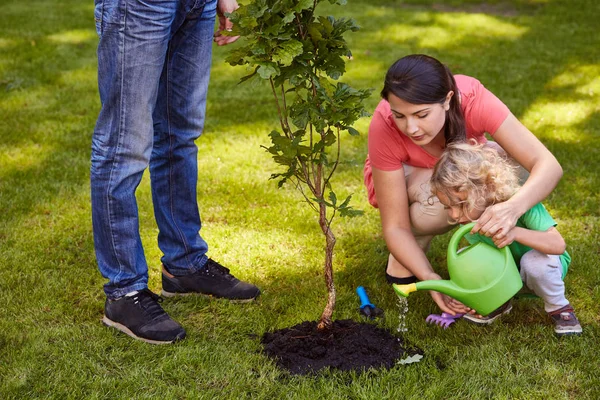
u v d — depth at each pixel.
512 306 2.65
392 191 2.48
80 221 3.36
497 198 2.24
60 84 5.47
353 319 2.56
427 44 6.73
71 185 3.76
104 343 2.40
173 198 2.66
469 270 2.19
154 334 2.42
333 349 2.36
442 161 2.26
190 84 2.52
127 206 2.37
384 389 2.16
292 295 2.75
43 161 4.07
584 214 3.39
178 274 2.73
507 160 2.46
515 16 7.87
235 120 4.79
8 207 3.48
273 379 2.21
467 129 2.41
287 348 2.37
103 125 2.31
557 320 2.46
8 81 5.48
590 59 6.14
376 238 3.25
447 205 2.32
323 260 3.03
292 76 2.06
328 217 3.41
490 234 2.17
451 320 2.53
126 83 2.24
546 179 2.27
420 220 2.60
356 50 6.51
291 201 3.59
